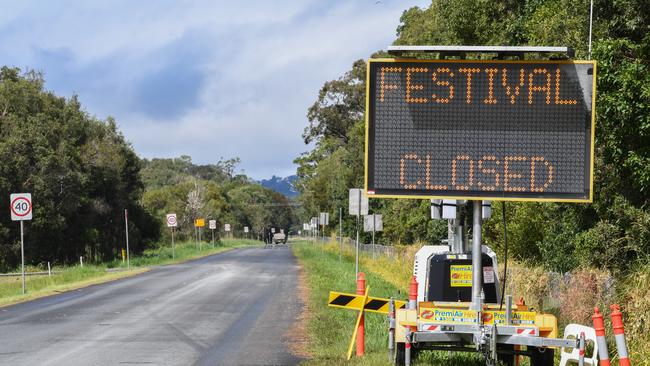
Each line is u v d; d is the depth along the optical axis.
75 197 126.75
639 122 29.36
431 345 23.78
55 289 58.38
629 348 24.03
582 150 20.77
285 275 73.44
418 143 21.00
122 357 26.58
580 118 20.77
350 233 143.25
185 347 28.88
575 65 20.75
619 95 29.03
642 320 24.56
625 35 33.66
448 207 27.05
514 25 59.19
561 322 29.00
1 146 114.75
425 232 90.50
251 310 42.00
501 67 20.92
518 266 39.78
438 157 20.98
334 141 189.25
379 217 68.44
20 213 56.56
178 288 58.16
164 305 45.03
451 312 21.84
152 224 168.25
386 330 31.39
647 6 32.38
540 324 21.50
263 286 59.59
